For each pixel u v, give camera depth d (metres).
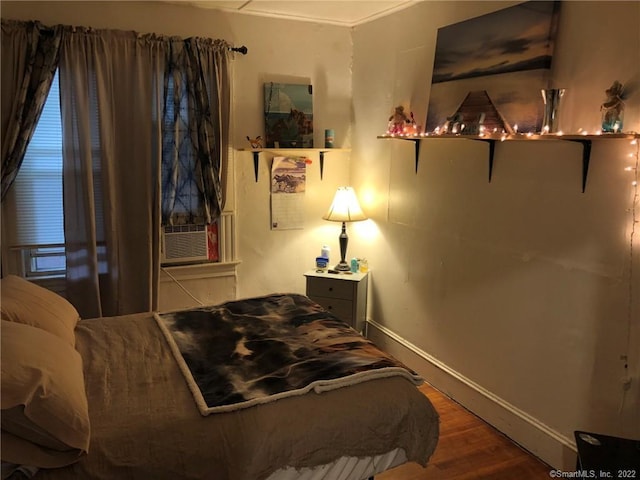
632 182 1.98
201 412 1.72
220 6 3.40
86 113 3.09
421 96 3.19
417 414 1.88
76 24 3.09
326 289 3.68
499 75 2.52
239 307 2.75
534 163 2.41
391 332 3.67
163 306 3.62
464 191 2.87
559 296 2.34
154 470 1.53
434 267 3.17
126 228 3.32
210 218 3.54
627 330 2.05
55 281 3.26
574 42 2.18
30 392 1.47
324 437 1.71
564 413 2.36
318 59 3.81
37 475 1.46
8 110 2.94
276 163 3.80
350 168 4.06
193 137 3.41
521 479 2.35
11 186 3.07
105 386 1.89
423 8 3.12
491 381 2.78
